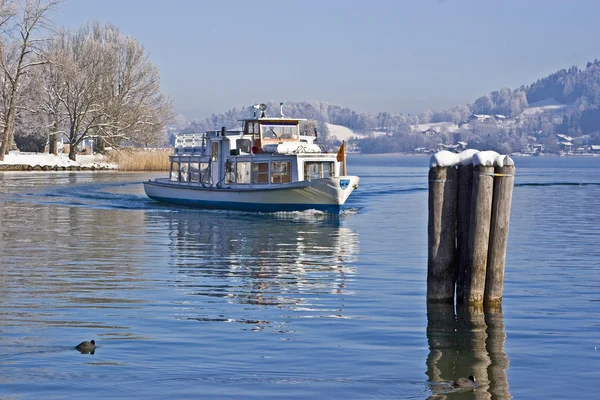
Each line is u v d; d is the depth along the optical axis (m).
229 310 18.36
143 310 18.22
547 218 44.41
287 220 40.88
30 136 119.75
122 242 31.17
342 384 13.09
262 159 44.06
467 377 13.48
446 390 12.88
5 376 13.20
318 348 15.14
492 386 13.11
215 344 15.32
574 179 102.00
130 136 108.88
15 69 98.94
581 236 34.91
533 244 31.80
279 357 14.52
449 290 18.66
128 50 110.88
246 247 30.05
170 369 13.69
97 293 20.20
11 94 96.44
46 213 43.75
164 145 118.19
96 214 43.34
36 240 31.52
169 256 27.33
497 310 18.09
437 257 18.50
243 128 46.38
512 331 16.55
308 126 47.03
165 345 15.18
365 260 26.75
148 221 39.75
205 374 13.47
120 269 24.22
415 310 18.31
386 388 12.93
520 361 14.50
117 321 17.08
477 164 17.44
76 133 104.38
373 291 20.78
